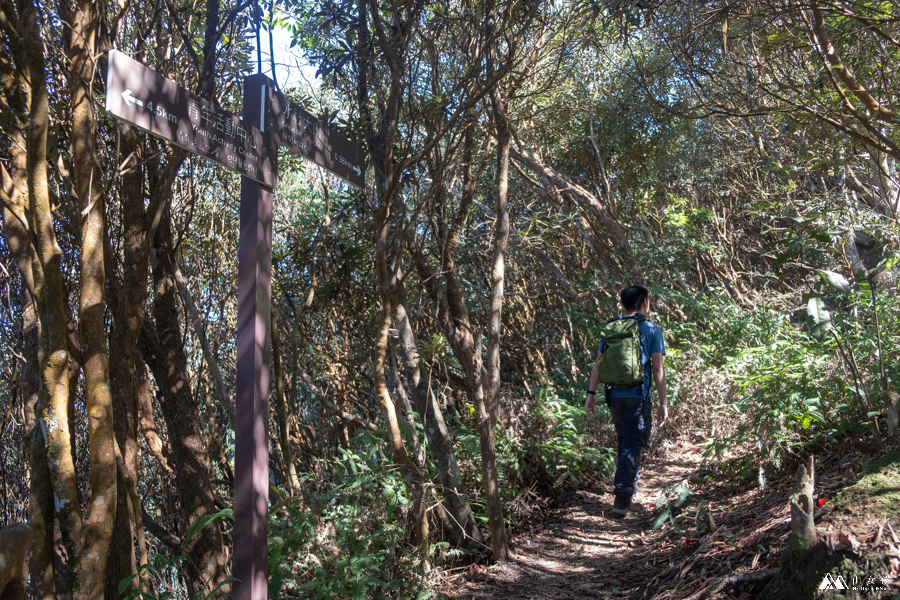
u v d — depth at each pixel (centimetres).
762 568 230
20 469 429
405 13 375
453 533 379
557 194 811
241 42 434
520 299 812
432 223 380
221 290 570
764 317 789
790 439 384
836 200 670
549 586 329
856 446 316
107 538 204
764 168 1031
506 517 429
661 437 605
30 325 369
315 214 593
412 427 370
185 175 488
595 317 789
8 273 385
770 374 414
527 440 495
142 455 527
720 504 381
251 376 238
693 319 861
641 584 299
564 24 421
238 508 236
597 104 859
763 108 414
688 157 1128
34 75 197
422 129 425
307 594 295
